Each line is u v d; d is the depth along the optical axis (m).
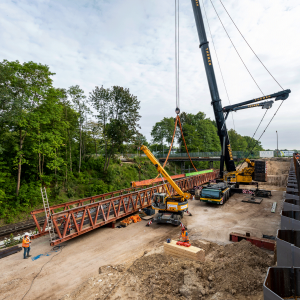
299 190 11.20
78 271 9.06
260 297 5.38
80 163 30.84
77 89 28.58
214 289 5.95
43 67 20.61
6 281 8.45
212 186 21.94
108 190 28.95
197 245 10.23
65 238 11.69
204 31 21.52
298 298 3.97
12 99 18.05
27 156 21.94
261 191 23.67
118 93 31.77
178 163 66.12
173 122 70.62
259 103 19.69
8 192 20.06
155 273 7.14
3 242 13.80
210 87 21.89
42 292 7.64
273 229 13.20
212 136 74.06
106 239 12.69
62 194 24.58
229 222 14.97
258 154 61.62
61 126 25.69
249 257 7.48
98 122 33.38
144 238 12.57
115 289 6.67
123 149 34.12
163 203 15.73
